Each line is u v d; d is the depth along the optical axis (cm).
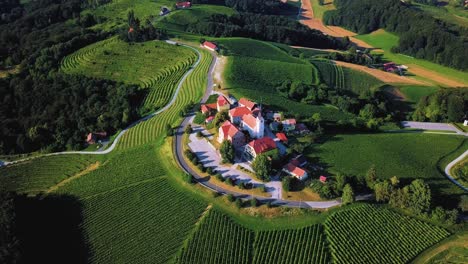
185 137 16062
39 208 14088
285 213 12138
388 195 12494
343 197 12356
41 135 19162
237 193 12975
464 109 19275
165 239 11988
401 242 11438
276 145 14688
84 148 18350
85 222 13100
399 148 15925
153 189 13938
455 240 11588
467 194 13225
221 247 11388
